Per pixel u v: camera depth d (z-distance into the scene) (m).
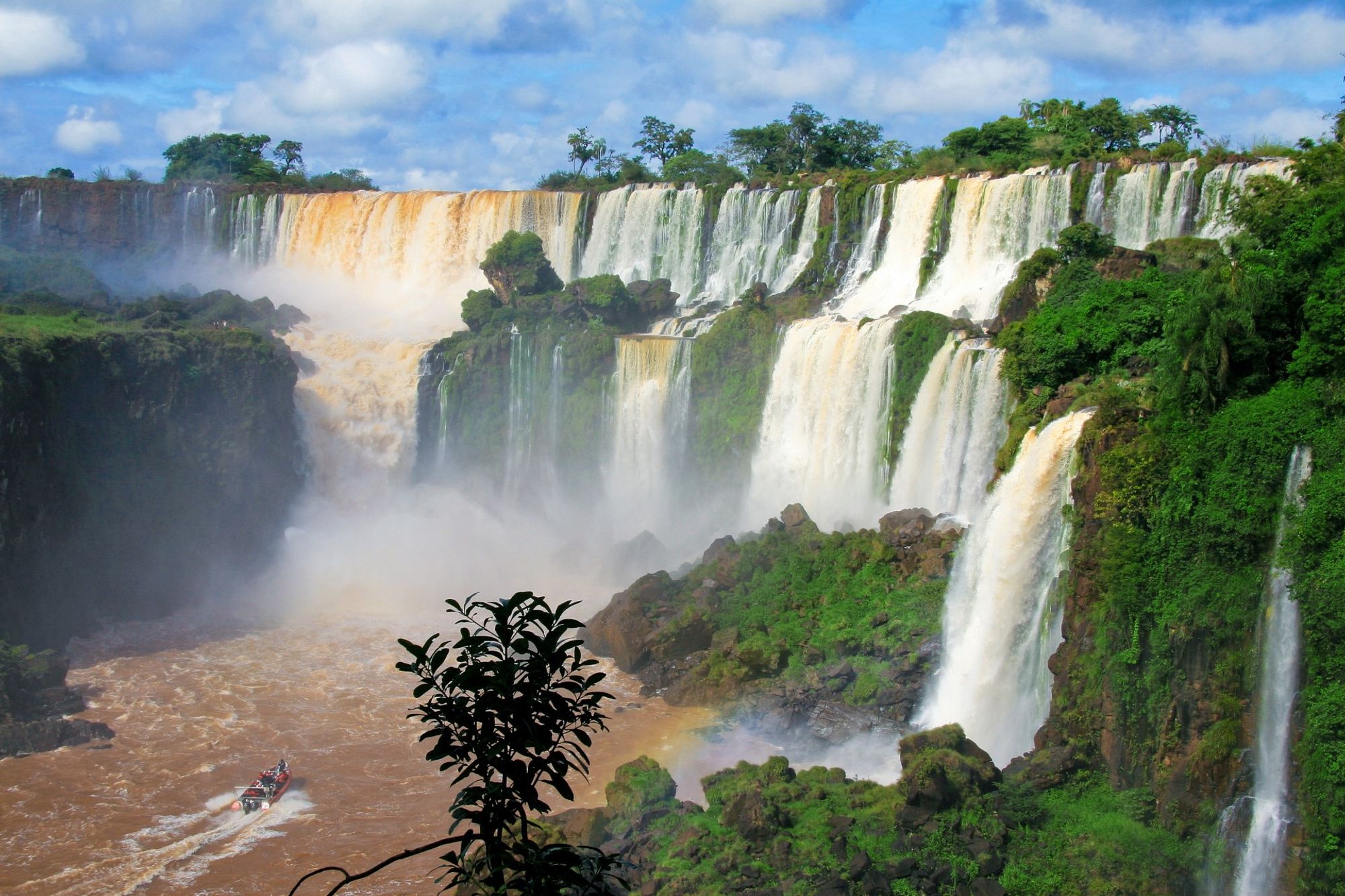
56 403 70.94
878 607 61.16
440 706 17.94
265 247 120.94
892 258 92.69
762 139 129.75
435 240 114.81
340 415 91.81
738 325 87.12
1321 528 37.25
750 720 57.03
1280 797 37.94
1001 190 85.69
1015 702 51.50
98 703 60.00
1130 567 43.22
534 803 17.84
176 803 49.25
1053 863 39.62
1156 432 44.75
